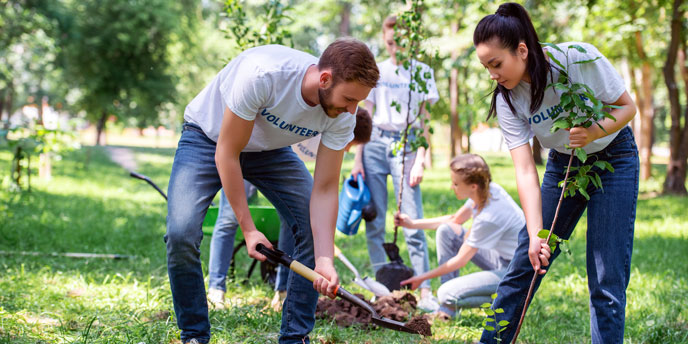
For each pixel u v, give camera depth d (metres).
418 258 4.65
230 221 4.19
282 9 5.26
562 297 4.67
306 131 2.81
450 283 4.00
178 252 2.77
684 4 12.40
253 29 5.33
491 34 2.58
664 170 24.30
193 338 2.93
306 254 2.98
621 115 2.65
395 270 4.46
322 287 2.76
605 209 2.75
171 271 2.83
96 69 26.02
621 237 2.73
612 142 2.76
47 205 8.41
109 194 10.84
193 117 2.93
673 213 10.23
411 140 4.56
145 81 26.98
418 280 4.12
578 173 2.59
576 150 2.53
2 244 5.82
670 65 13.47
